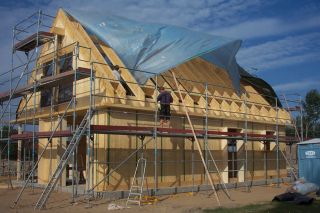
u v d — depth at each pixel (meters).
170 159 14.83
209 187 15.53
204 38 16.64
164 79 15.82
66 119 15.14
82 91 14.16
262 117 18.94
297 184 13.73
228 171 16.59
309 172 15.20
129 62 15.06
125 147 13.47
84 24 15.88
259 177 18.59
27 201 12.14
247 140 16.77
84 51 14.42
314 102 36.50
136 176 13.69
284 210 10.33
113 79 13.31
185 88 16.41
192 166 15.20
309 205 11.20
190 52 15.48
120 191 12.79
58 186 14.25
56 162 15.09
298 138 19.22
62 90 15.46
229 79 19.19
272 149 19.34
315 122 35.84
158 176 14.34
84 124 12.04
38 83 14.31
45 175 15.77
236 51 17.61
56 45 15.44
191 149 15.66
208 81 17.84
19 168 17.80
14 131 19.56
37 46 15.23
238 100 17.86
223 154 16.70
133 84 14.12
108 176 12.90
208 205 11.44
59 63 15.47
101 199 12.25
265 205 11.23
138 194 11.88
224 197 13.42
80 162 16.22
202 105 16.03
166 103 13.64
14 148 26.33
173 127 14.91
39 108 16.61
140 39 15.76
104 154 12.98
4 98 16.67
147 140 14.12
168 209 10.67
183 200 12.55
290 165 19.41
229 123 17.23
